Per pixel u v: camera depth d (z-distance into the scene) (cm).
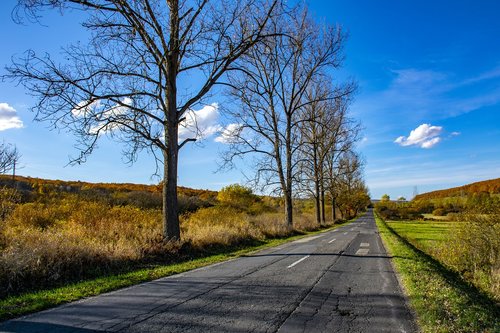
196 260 1239
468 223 1374
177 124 1466
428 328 524
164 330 495
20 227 1245
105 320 534
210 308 607
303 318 566
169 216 1402
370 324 545
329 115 3778
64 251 916
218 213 2769
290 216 2909
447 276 1109
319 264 1130
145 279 862
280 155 2934
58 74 1192
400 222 5641
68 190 3456
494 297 956
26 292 730
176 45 1374
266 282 834
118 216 1689
